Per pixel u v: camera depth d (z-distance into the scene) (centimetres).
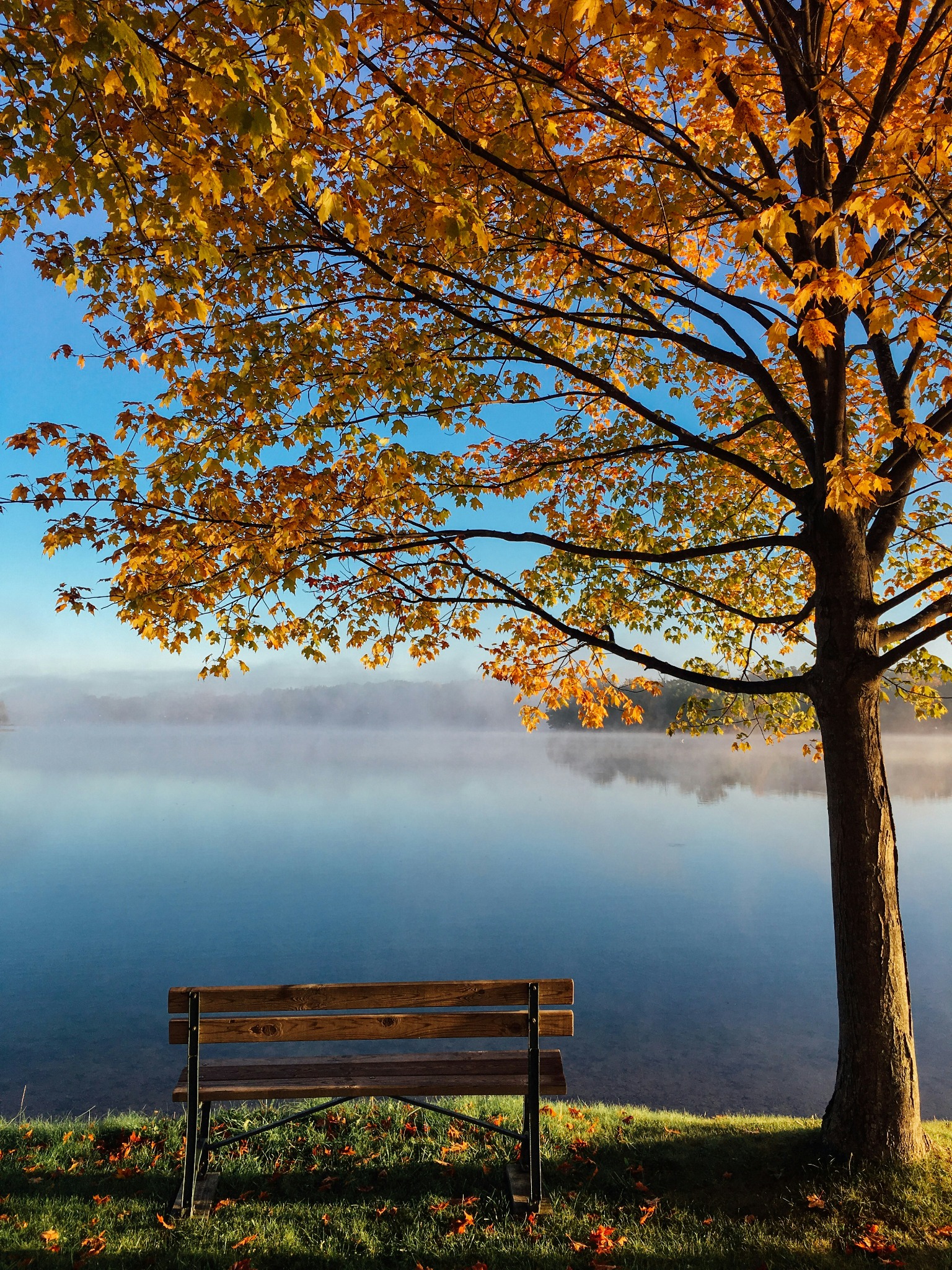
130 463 577
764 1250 400
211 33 354
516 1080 446
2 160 383
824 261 519
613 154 607
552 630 879
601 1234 411
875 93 514
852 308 407
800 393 810
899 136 371
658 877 2131
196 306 435
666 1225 431
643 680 904
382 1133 547
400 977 1270
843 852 507
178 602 617
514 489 769
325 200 352
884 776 516
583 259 593
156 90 300
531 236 595
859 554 534
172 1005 434
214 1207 446
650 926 1614
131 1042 999
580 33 382
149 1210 442
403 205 580
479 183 546
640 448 638
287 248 547
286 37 305
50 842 2836
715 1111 805
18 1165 504
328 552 621
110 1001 1160
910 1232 414
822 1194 454
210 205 475
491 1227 428
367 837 2934
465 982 441
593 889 1984
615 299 688
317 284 602
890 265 390
